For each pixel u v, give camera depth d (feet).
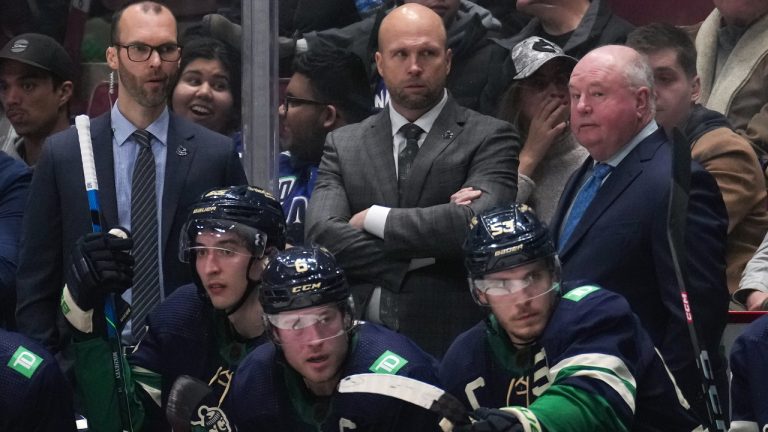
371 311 45.24
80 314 36.96
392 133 47.21
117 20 47.03
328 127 51.88
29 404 34.71
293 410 34.22
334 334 32.65
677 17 56.08
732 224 50.34
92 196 39.63
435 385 33.73
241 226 36.65
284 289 32.45
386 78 47.16
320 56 51.90
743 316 45.11
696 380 39.09
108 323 37.63
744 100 53.52
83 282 36.63
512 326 33.42
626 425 32.07
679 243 37.01
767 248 48.29
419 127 46.96
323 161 48.03
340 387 33.19
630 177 41.65
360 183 46.73
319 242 45.85
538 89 50.60
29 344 35.55
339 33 53.01
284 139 52.01
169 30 46.75
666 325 40.52
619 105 42.04
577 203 43.32
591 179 43.16
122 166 46.14
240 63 52.49
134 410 38.34
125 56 46.24
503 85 51.42
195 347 38.29
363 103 52.60
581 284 34.78
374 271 45.16
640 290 40.83
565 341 32.99
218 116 52.70
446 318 44.93
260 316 37.40
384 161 46.78
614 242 41.06
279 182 51.57
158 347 38.55
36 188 44.93
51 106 55.67
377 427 33.01
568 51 53.98
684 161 37.45
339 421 33.32
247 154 51.08
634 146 42.37
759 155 52.75
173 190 45.68
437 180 46.01
